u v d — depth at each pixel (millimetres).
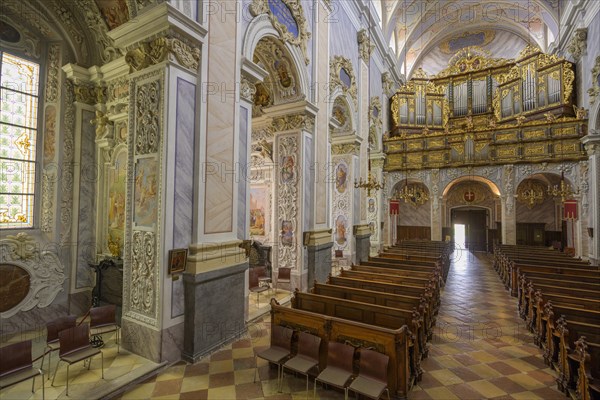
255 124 10391
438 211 16453
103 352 4484
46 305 5617
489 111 17391
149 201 4324
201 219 4562
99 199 6301
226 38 5062
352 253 11289
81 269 6129
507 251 11859
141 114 4484
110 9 5379
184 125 4402
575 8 12469
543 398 3770
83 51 6109
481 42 19109
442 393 3850
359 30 11906
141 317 4383
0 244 5047
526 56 14953
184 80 4402
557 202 16453
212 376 4066
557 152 13555
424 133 16578
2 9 5254
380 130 15828
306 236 7809
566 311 4648
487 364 4605
